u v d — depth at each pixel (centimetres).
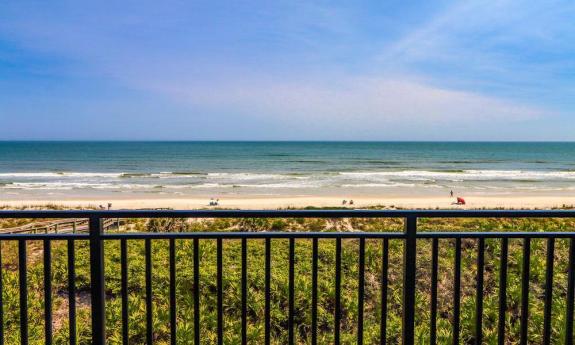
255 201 3384
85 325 486
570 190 4100
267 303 249
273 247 829
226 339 455
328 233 237
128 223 1586
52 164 7531
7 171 6147
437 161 8381
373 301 575
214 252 786
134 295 580
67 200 3444
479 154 11238
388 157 9650
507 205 3197
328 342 466
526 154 11325
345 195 3762
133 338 466
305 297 558
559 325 473
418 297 546
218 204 3212
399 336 478
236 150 13050
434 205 3203
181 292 591
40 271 680
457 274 247
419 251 739
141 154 10756
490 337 469
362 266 245
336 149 13938
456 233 237
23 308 235
